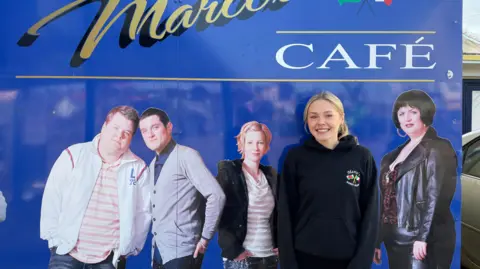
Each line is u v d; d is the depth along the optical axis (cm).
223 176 207
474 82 635
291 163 207
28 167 203
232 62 205
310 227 205
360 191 207
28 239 204
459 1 205
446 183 207
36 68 202
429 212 207
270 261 209
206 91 205
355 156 206
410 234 207
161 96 204
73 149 204
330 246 204
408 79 206
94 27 202
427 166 207
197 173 207
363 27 205
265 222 208
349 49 206
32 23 201
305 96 206
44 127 203
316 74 206
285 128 206
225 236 209
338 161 205
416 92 206
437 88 206
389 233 208
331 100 206
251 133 206
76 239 205
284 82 205
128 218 207
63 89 203
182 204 208
